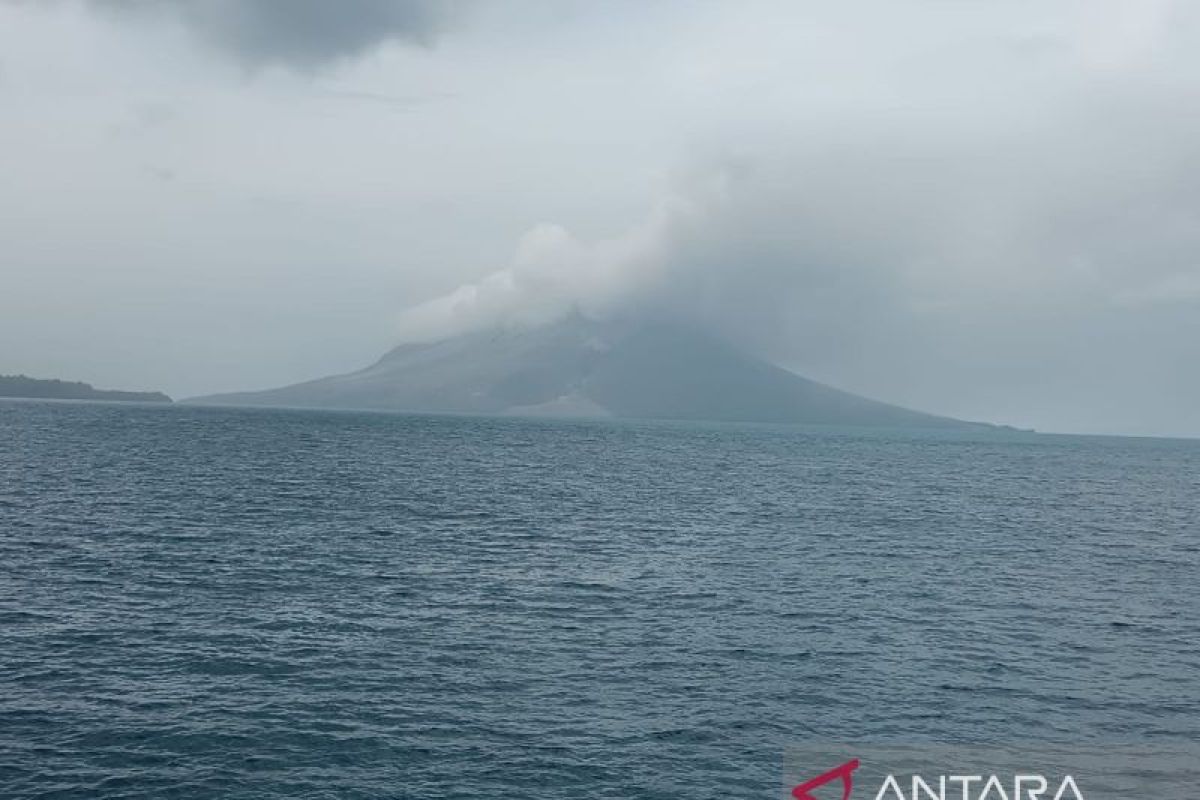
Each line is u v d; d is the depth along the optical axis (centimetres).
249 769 2405
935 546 6569
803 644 3756
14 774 2330
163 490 8131
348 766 2441
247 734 2623
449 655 3438
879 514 8512
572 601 4409
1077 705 3130
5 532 5625
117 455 11788
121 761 2428
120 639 3491
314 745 2566
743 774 2502
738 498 9669
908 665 3516
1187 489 14162
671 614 4212
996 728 2898
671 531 6950
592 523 7250
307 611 4022
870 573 5394
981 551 6431
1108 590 5169
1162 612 4634
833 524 7656
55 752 2466
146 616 3838
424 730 2697
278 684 3053
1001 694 3216
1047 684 3341
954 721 2944
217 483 8944
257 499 7819
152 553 5162
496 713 2855
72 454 11650
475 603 4297
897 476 14050
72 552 5088
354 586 4562
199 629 3669
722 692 3128
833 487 11488
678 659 3488
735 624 4056
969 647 3803
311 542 5788
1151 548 7031
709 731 2781
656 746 2652
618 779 2428
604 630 3884
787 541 6588
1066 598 4878
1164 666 3641
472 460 14275
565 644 3644
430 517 7212
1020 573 5591
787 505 9106
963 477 14450
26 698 2839
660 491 10231
